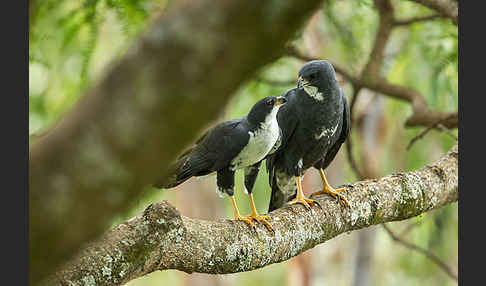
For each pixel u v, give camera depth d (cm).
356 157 2122
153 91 238
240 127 900
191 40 237
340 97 966
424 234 1841
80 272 565
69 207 242
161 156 246
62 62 1048
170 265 661
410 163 1738
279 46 247
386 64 1606
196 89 240
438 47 1348
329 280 2469
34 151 242
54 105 1272
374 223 877
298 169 999
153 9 889
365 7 1377
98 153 240
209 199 2062
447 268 1113
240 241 725
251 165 945
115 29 1043
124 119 238
